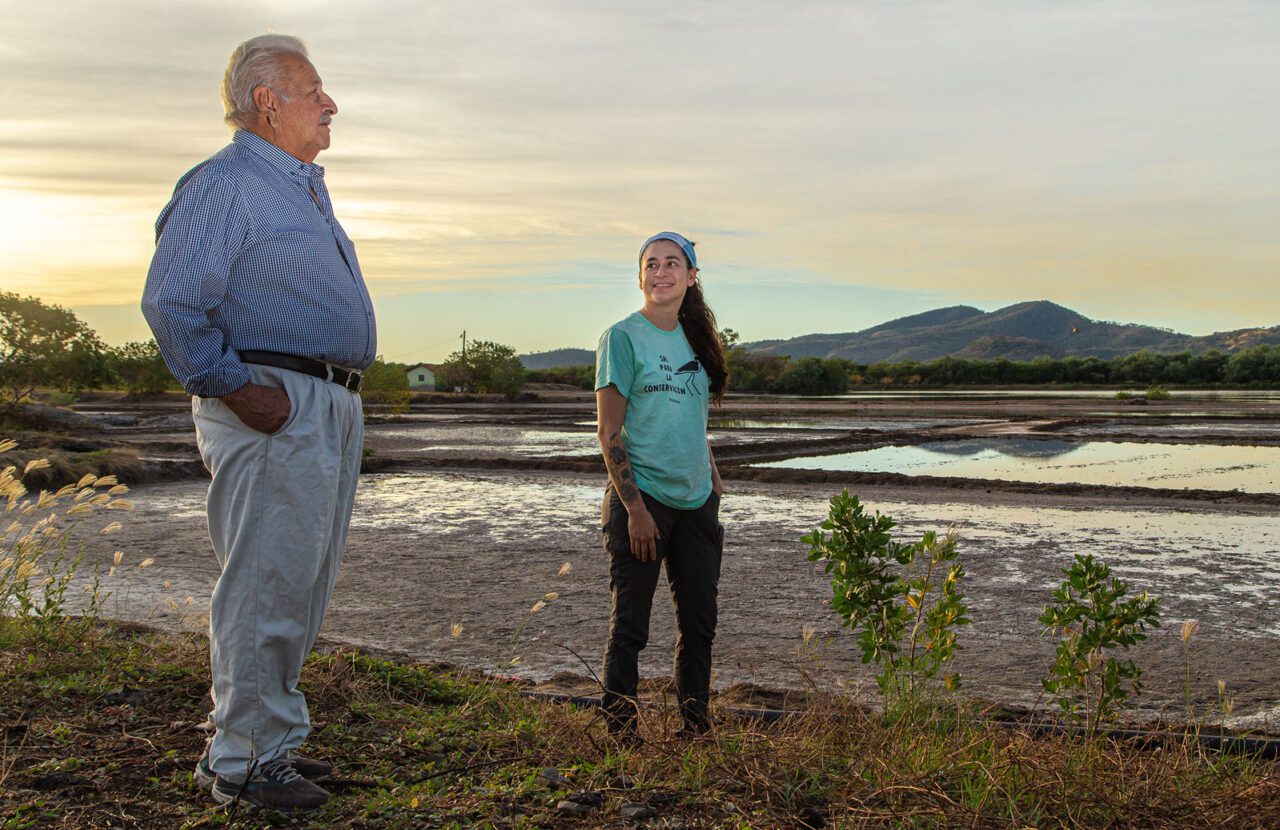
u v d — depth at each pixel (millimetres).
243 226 2672
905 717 3881
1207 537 11266
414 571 9266
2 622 4691
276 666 2766
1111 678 3986
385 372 42000
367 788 2955
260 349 2729
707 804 2924
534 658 6410
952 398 61312
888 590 4223
